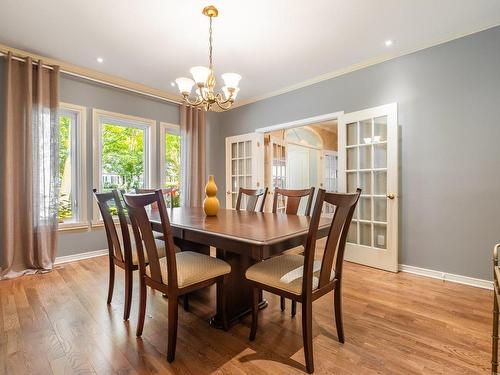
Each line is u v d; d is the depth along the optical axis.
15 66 2.83
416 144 2.80
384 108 2.93
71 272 2.88
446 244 2.64
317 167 6.54
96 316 1.92
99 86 3.53
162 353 1.50
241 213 2.49
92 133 3.47
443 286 2.47
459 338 1.64
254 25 2.42
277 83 3.79
